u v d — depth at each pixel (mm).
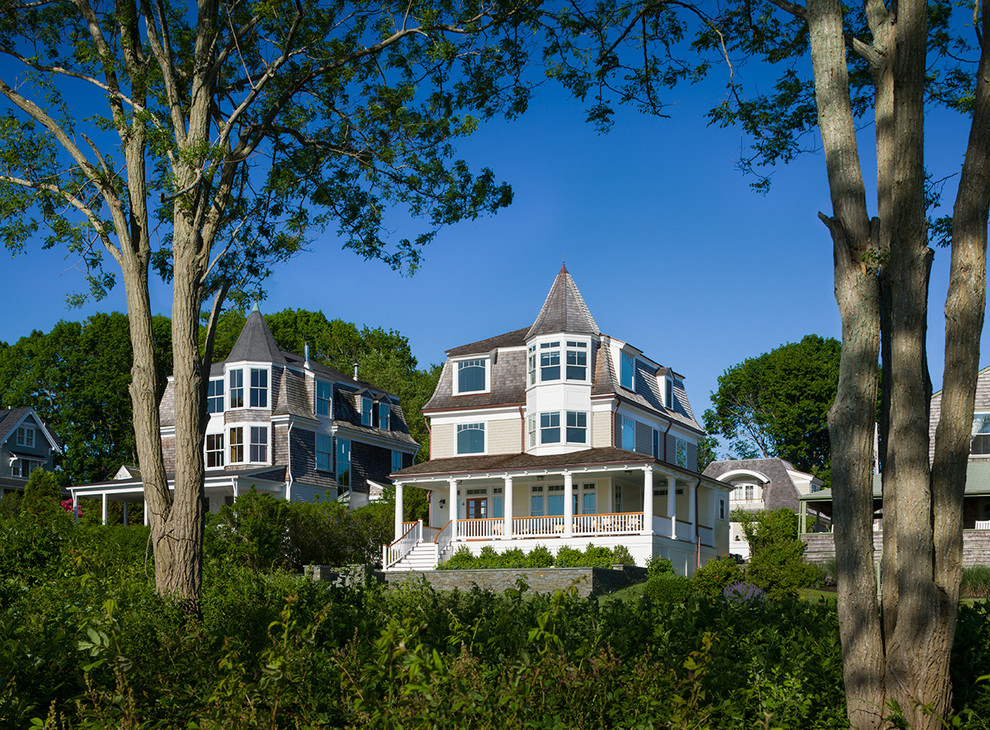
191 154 13742
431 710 5789
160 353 64062
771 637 8414
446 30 15141
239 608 10844
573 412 38688
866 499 7195
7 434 56344
